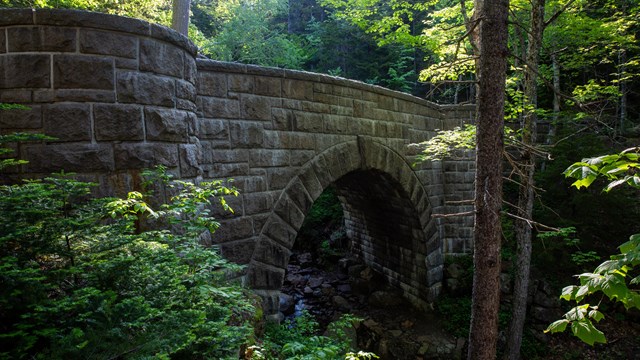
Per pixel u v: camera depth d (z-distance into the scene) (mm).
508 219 13438
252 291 6531
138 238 3182
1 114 4242
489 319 5070
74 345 2066
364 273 16078
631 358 9750
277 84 7707
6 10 4250
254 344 4363
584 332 2160
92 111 4395
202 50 21266
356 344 12133
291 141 8000
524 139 9039
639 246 2033
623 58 14719
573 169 2162
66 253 2801
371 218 15398
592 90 11578
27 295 2309
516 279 9625
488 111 4805
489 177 4859
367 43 24672
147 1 13312
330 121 8898
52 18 4285
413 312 13336
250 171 7211
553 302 11086
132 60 4648
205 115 6496
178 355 2602
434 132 12914
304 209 8227
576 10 11227
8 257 2289
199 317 2615
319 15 31969
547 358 10219
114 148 4492
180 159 5117
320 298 14820
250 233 7180
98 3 11555
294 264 18344
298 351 4879
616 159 2033
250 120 7230
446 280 13359
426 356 11062
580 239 11547
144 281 2941
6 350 2318
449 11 10828
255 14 22156
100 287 2744
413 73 22547
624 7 12453
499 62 4734
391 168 10984
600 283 2078
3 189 2840
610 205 11289
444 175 13609
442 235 13617
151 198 4633
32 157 4227
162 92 4902
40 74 4277
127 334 2291
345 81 9203
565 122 13172
